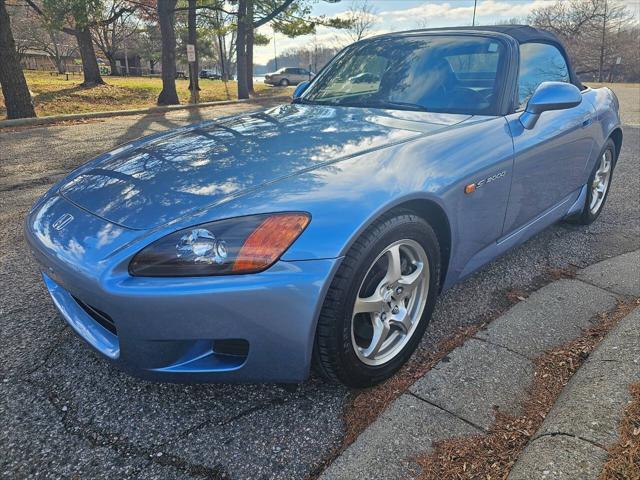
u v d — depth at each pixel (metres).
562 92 2.49
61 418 1.76
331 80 3.15
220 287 1.50
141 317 1.54
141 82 25.80
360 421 1.75
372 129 2.24
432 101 2.63
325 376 1.84
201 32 21.70
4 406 1.82
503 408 1.76
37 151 6.89
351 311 1.70
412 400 1.80
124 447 1.64
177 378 1.65
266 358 1.61
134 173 2.01
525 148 2.46
